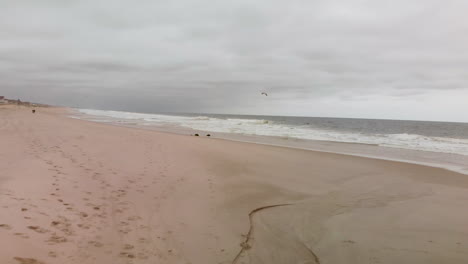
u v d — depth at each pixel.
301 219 5.21
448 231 4.80
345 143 18.36
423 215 5.58
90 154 8.74
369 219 5.31
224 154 11.42
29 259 2.82
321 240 4.37
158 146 12.05
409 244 4.28
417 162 12.01
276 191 6.93
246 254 3.81
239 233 4.46
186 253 3.68
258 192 6.74
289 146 16.11
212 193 6.38
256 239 4.29
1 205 3.91
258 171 8.90
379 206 6.11
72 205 4.55
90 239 3.61
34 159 7.07
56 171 6.24
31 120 21.69
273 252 3.92
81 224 3.97
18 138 10.68
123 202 5.12
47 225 3.70
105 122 30.72
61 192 5.01
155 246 3.74
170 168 8.22
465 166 11.16
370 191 7.36
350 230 4.77
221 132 23.91
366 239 4.44
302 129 29.86
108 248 3.49
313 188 7.40
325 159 11.59
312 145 16.94
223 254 3.76
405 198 6.79
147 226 4.31
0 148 8.18
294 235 4.52
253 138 19.95
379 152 14.71
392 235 4.61
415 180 8.66
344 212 5.67
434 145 17.88
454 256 3.93
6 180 5.06
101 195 5.27
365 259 3.82
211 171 8.43
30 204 4.20
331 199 6.54
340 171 9.57
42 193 4.77
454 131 40.66
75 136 12.84
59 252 3.14
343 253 3.97
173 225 4.48
